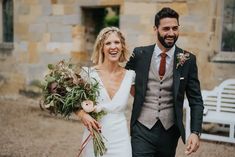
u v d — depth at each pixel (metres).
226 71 7.61
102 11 9.94
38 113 8.55
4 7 10.52
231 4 7.78
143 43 8.36
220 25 7.82
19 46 9.97
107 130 3.02
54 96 2.88
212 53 7.76
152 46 3.27
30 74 9.88
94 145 2.91
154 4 8.16
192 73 3.22
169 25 3.02
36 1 9.57
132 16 8.42
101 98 3.01
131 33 8.46
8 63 10.19
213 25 7.73
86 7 9.03
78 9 9.02
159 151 3.28
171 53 3.19
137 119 3.28
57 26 9.35
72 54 9.20
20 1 9.80
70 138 6.64
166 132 3.24
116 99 3.05
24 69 9.95
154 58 3.21
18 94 10.08
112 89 3.07
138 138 3.26
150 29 8.26
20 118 8.09
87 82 2.95
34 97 9.81
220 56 7.70
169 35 3.03
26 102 9.57
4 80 10.29
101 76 3.09
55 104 2.90
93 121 2.88
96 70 3.08
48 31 9.49
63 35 9.29
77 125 7.63
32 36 9.73
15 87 10.14
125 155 3.05
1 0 10.41
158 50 3.20
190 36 7.90
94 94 2.94
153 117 3.20
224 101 6.65
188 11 7.88
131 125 3.32
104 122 3.02
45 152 5.77
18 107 9.10
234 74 7.54
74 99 2.86
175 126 3.23
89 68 3.09
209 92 6.82
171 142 3.28
